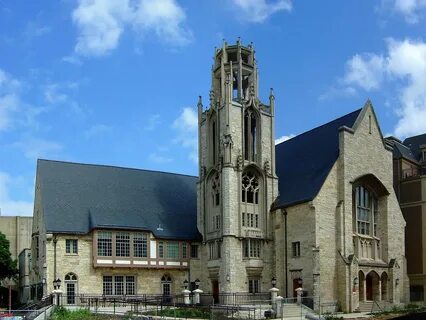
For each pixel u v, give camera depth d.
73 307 54.97
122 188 73.00
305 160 69.25
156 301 57.62
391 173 69.75
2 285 85.44
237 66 68.44
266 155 67.44
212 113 69.19
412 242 76.19
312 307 57.75
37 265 67.81
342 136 63.41
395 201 69.69
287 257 63.09
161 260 67.56
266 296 63.12
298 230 61.94
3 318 40.88
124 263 65.06
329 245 60.41
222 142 65.44
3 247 79.44
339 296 59.69
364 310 60.69
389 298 65.75
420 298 74.06
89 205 67.81
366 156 66.06
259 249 64.94
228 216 63.19
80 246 63.72
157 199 74.19
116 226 65.50
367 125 67.00
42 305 52.53
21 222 108.56
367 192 67.81
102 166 74.62
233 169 64.44
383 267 65.69
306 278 59.78
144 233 67.25
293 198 63.81
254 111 67.69
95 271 63.72
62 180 69.50
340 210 61.59
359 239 64.44
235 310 51.78
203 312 51.72
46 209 64.81
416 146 87.38
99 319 43.84
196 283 66.06
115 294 64.25
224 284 62.31
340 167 62.84
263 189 66.50
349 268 59.62
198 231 70.62
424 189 75.94
